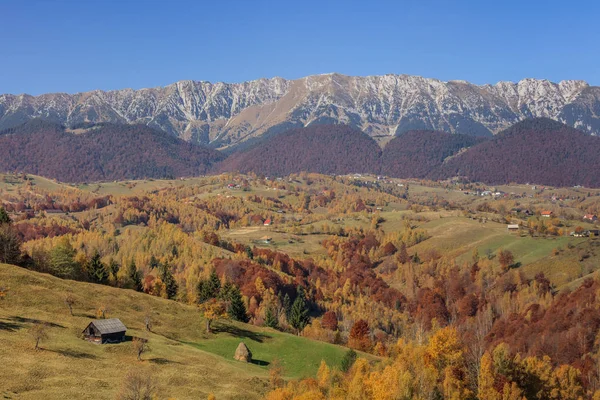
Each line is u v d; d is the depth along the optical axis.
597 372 133.62
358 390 95.31
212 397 84.81
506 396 100.62
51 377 84.12
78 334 107.94
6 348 91.50
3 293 115.31
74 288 135.38
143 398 81.75
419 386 97.75
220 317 137.75
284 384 102.50
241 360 119.19
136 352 104.38
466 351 114.94
